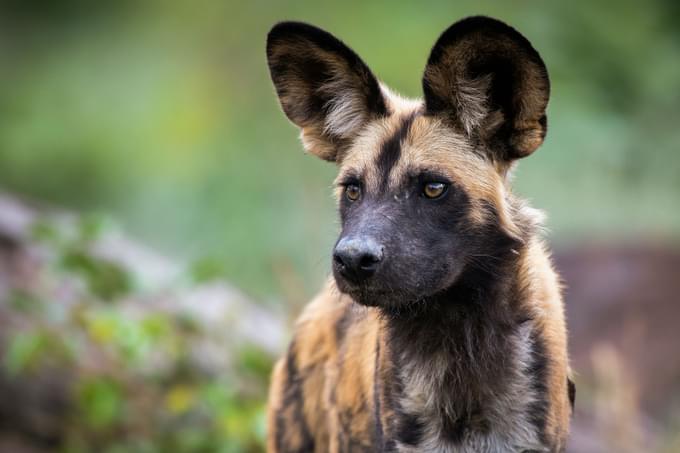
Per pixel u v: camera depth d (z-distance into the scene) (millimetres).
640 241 17391
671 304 15195
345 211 7648
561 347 7512
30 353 10461
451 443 7395
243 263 17719
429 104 7465
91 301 11500
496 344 7336
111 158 29016
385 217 7125
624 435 10828
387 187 7301
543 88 7191
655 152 17562
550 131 17672
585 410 12680
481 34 7133
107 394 10609
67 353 10828
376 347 7648
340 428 8086
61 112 30266
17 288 11469
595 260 16344
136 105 30453
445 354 7410
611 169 17938
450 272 7191
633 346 14414
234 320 11688
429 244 7141
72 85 31312
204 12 31484
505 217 7375
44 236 11312
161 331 10641
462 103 7363
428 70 7309
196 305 11906
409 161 7301
